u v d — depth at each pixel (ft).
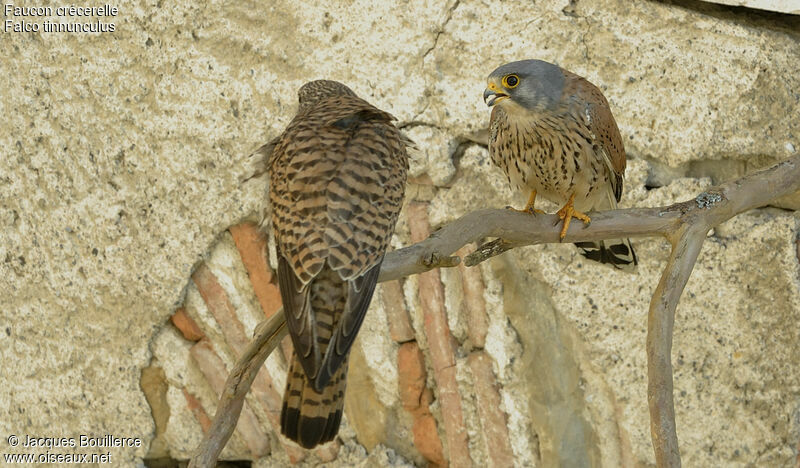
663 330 20.49
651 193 28.58
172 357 31.73
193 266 31.32
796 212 27.78
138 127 31.48
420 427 30.40
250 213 30.63
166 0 30.99
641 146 28.60
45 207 32.40
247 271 31.01
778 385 27.78
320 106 22.40
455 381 29.53
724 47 28.14
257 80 30.63
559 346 28.91
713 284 28.09
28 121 32.35
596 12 28.66
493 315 29.12
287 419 18.62
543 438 29.04
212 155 30.96
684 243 21.38
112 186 31.78
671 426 19.31
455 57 29.32
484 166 29.30
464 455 29.68
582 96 25.50
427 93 29.55
